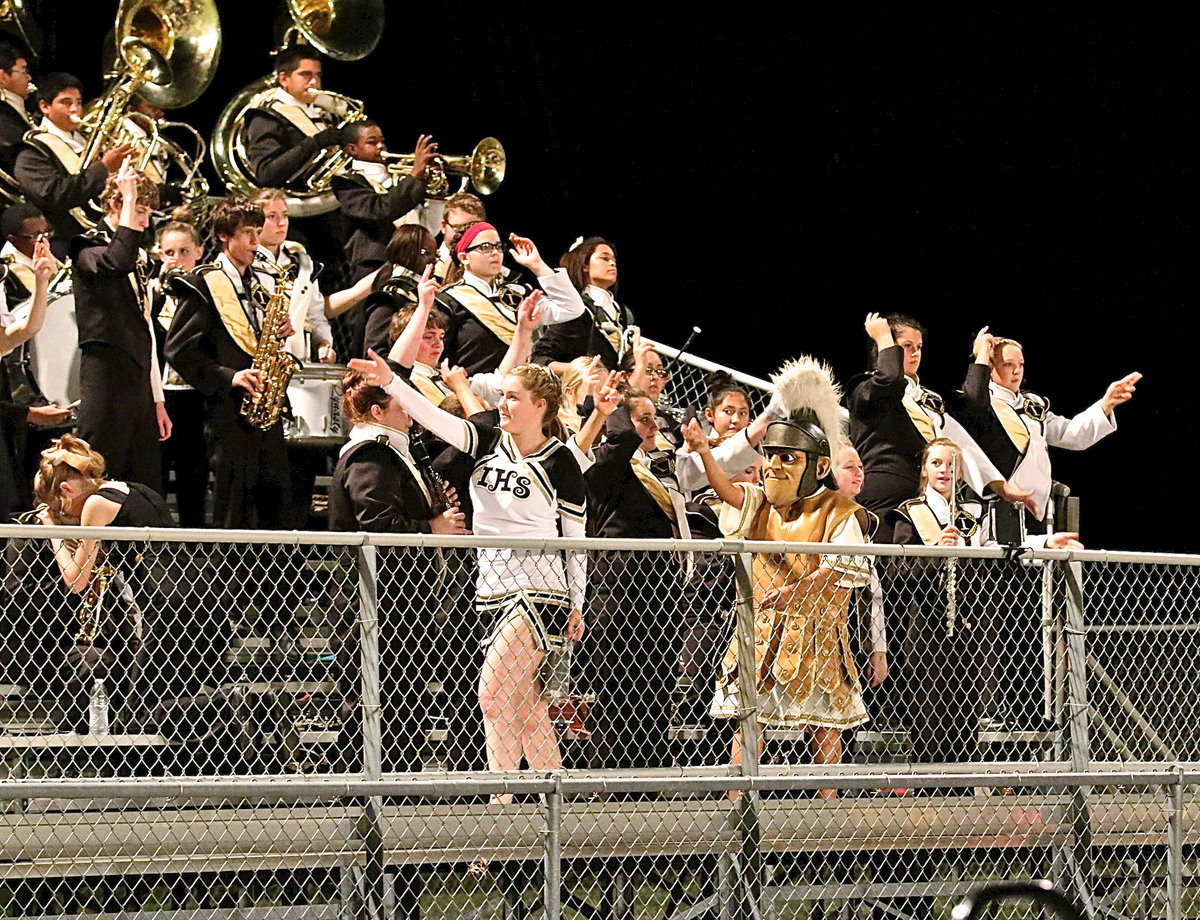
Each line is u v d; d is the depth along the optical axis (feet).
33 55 102.58
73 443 68.03
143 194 77.25
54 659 66.85
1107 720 85.61
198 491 88.99
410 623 70.03
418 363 79.71
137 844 60.08
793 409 73.10
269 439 80.23
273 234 87.56
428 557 69.87
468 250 88.53
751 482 83.97
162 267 86.17
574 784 61.77
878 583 72.49
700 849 66.54
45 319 83.25
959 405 87.92
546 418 68.49
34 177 87.10
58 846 59.00
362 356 96.58
